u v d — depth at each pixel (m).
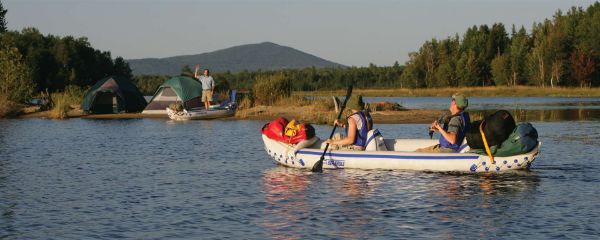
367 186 11.61
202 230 8.62
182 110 29.72
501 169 12.91
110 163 14.99
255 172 13.46
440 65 101.81
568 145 17.98
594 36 84.81
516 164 12.86
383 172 13.11
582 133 21.80
